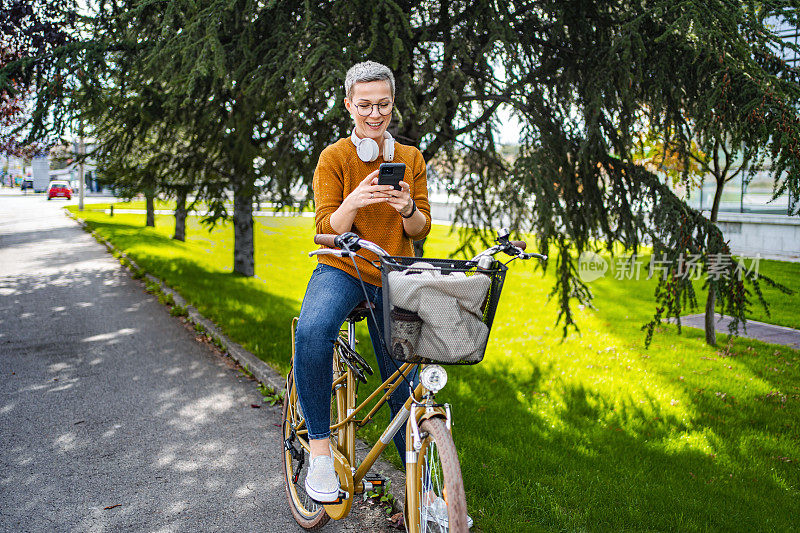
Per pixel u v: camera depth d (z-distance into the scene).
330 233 2.46
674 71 6.04
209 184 10.50
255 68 6.15
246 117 7.12
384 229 2.61
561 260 6.76
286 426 3.34
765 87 5.47
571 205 6.42
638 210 6.45
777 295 12.00
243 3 5.93
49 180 67.31
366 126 2.57
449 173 8.42
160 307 9.27
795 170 5.32
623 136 6.28
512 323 10.18
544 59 6.70
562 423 5.18
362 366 2.81
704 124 5.82
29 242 18.59
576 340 8.76
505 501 3.49
